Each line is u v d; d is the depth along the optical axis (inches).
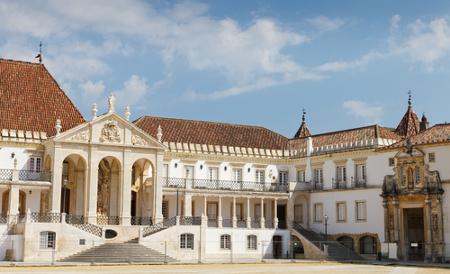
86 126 2522.1
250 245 2792.8
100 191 2677.2
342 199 2812.5
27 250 2244.1
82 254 2290.8
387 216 2610.7
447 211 2428.6
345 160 2834.6
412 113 3356.3
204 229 2591.0
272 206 3006.9
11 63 2785.4
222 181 2935.5
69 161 2632.9
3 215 2394.2
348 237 2775.6
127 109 2615.7
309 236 2829.7
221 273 1673.2
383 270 1893.5
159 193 2632.9
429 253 2448.3
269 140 3179.1
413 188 2532.0
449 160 2429.9
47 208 2491.4
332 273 1723.7
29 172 2487.7
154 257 2332.7
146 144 2632.9
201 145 2942.9
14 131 2529.5
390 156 2642.7
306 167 3026.6
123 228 2501.2
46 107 2711.6
